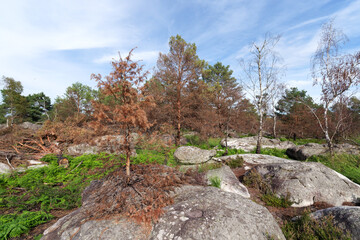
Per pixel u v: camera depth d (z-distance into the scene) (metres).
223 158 10.23
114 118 3.80
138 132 4.05
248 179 6.66
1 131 15.70
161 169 4.64
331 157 9.45
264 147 14.88
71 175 7.19
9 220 4.02
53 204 5.00
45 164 9.18
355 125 14.63
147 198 3.30
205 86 16.92
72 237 2.63
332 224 3.37
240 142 16.11
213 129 16.27
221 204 3.11
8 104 34.31
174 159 8.83
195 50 19.05
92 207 3.30
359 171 7.04
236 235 2.52
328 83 10.97
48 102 46.03
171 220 2.77
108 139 3.91
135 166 4.57
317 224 3.44
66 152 11.32
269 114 25.12
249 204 3.27
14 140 12.75
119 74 3.72
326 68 10.96
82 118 18.56
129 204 3.18
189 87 15.94
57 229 2.95
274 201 5.21
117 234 2.58
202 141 16.08
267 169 6.67
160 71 15.49
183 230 2.55
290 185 5.55
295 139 24.45
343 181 5.62
